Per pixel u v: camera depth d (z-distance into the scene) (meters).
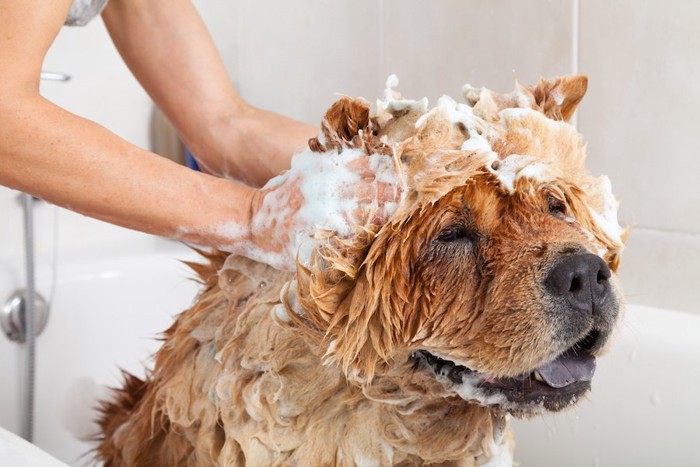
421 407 1.12
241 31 2.58
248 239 1.11
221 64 1.50
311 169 1.04
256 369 1.13
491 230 1.02
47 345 2.15
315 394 1.12
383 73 2.26
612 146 1.91
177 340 1.25
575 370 1.04
